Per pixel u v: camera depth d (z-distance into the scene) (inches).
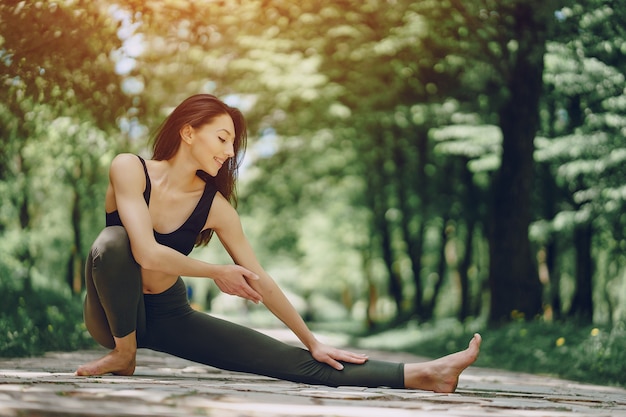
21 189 669.9
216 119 181.2
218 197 186.2
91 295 179.3
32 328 404.5
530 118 667.4
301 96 773.3
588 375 396.5
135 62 420.5
